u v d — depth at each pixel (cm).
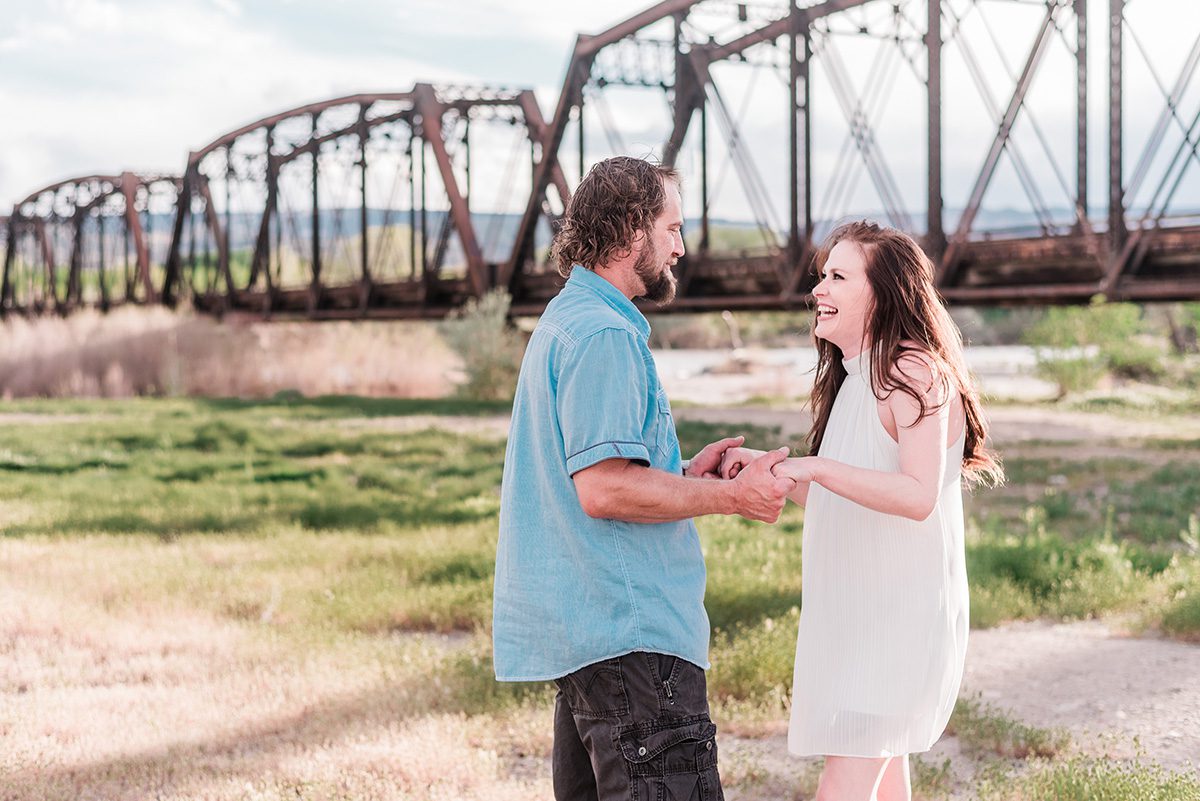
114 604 758
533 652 259
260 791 426
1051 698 556
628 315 268
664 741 251
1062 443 2008
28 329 3875
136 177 5662
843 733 286
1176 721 511
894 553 285
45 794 421
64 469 1664
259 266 4944
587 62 3127
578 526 256
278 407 3045
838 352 308
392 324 4303
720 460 305
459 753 467
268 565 903
